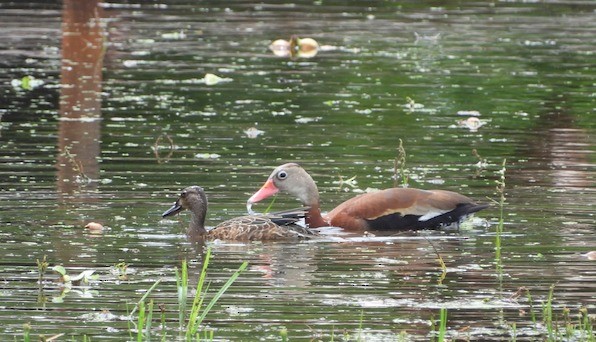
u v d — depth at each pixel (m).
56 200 13.97
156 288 11.05
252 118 19.00
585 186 14.79
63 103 20.11
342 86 21.88
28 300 10.66
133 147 16.80
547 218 13.48
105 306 10.54
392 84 22.05
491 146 17.05
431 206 13.41
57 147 16.75
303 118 19.00
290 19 30.23
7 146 16.77
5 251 12.05
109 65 23.95
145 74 22.98
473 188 14.65
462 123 18.75
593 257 12.03
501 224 12.41
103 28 28.56
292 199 14.62
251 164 15.84
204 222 13.03
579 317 9.96
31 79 22.11
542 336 9.82
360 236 13.14
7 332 9.80
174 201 14.04
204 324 10.05
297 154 16.45
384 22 29.97
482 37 27.67
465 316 10.30
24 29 28.28
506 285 11.15
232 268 11.72
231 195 14.38
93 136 17.50
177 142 17.14
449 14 31.34
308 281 11.26
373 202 13.41
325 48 26.14
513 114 19.52
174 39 27.19
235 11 31.48
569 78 22.78
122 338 9.72
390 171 15.51
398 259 12.06
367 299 10.73
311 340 9.59
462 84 22.09
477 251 12.35
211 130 18.05
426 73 23.14
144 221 13.31
